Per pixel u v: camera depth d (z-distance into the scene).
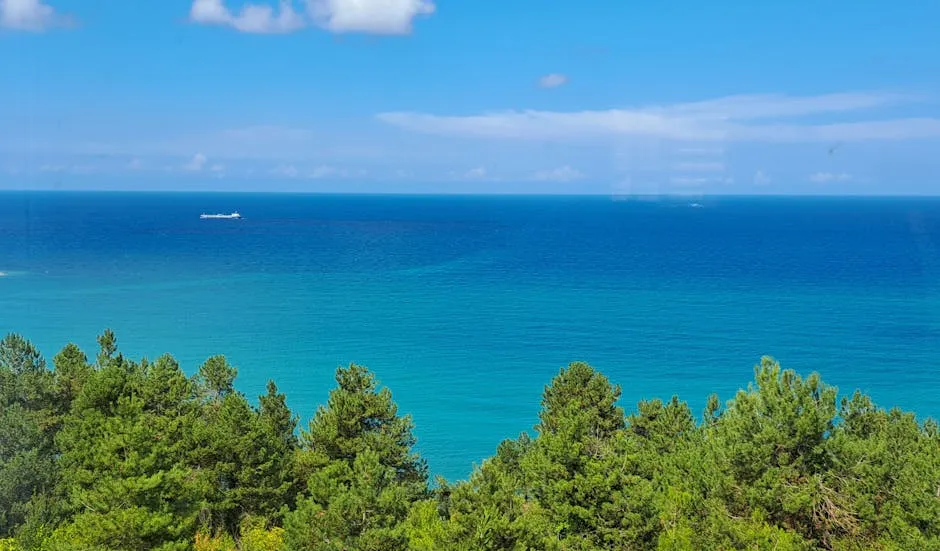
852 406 35.62
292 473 34.56
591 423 40.28
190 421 36.25
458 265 196.62
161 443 30.02
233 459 33.41
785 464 25.92
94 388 33.56
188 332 105.69
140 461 27.14
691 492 27.86
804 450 26.23
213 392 43.88
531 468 29.44
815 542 24.59
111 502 26.25
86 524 25.77
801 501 24.09
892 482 25.33
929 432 39.62
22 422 33.62
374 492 25.69
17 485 30.00
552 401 42.81
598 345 101.50
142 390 37.09
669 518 26.66
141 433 27.95
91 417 31.12
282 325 112.19
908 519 23.67
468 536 22.72
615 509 27.22
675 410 41.75
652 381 84.38
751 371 88.44
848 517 24.58
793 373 27.34
